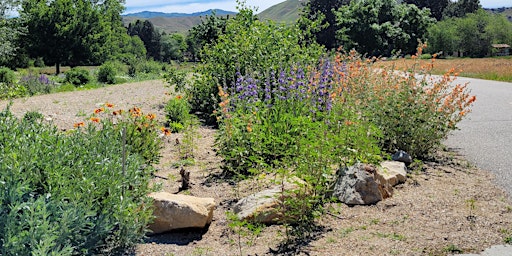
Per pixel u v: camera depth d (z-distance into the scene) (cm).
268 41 1023
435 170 611
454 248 384
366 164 516
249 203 458
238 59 972
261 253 383
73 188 364
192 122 892
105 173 396
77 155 420
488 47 7206
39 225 313
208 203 446
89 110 1130
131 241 384
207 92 1031
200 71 1094
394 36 5338
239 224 395
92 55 4788
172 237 418
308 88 712
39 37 4538
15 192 323
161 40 11200
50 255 292
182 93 1310
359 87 691
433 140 671
